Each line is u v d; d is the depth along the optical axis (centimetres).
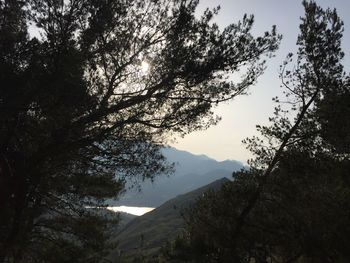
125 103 1287
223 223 1634
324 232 1407
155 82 1319
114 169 1421
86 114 1259
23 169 1260
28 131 1280
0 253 1556
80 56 1186
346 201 1428
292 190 1546
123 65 1310
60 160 1405
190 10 1295
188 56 1277
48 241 2016
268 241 1553
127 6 1259
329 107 1606
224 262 1576
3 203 1255
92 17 1193
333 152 1589
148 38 1316
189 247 1625
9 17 1213
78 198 1978
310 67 1692
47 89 1173
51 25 1189
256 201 1645
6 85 1155
